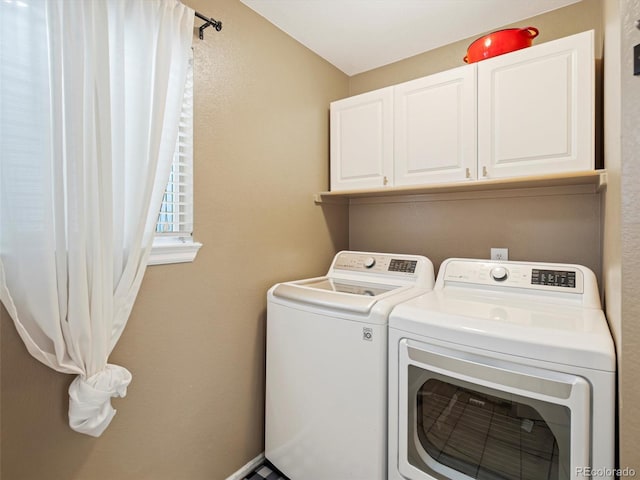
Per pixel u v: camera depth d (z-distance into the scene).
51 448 0.99
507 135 1.47
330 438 1.36
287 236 1.86
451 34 1.85
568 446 0.89
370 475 1.25
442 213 1.99
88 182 0.94
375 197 2.25
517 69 1.45
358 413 1.28
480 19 1.71
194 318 1.40
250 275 1.64
